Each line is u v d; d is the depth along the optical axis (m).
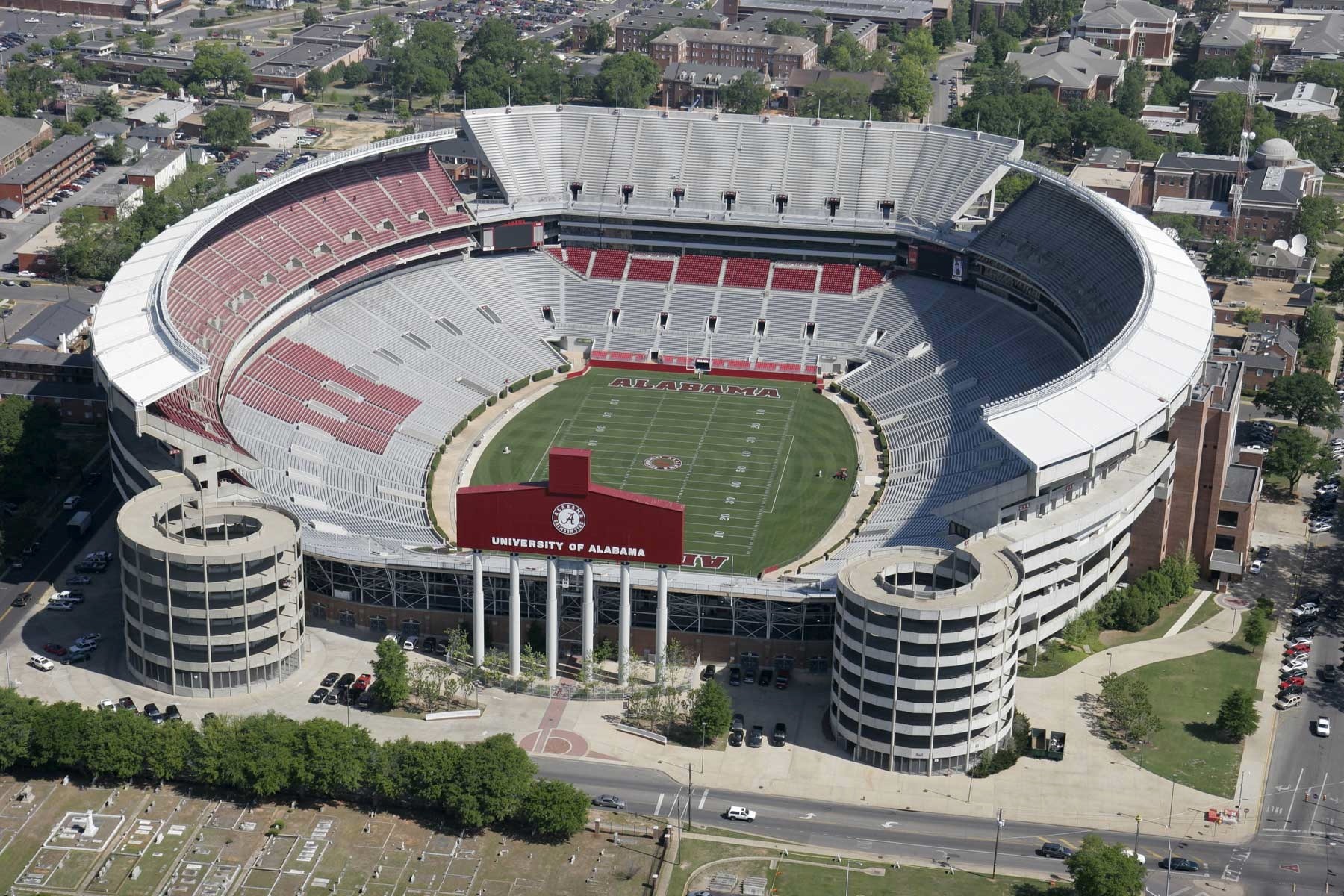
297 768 198.25
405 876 188.00
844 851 195.25
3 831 194.12
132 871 187.00
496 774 195.00
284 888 185.50
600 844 194.88
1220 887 189.62
